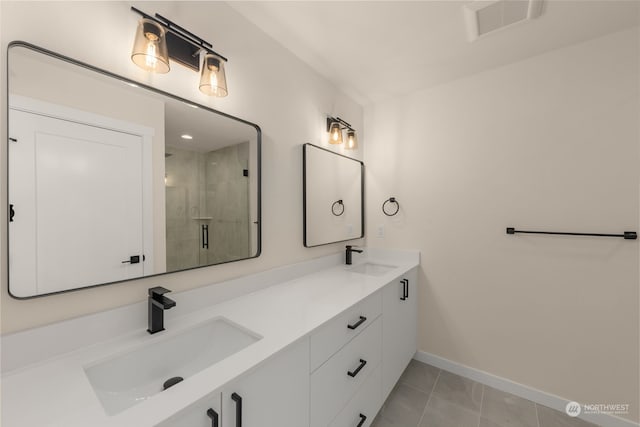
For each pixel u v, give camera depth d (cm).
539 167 170
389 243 232
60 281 81
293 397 91
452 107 202
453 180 201
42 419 57
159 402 61
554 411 163
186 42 111
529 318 174
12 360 73
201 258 117
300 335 93
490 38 154
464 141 197
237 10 133
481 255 191
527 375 174
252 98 142
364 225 244
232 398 71
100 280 88
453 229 202
